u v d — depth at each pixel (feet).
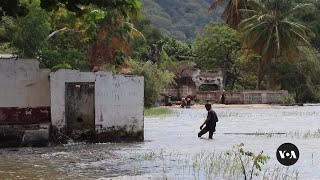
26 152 62.18
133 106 72.33
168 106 207.31
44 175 45.65
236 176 44.47
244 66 270.26
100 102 71.10
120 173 46.52
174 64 248.93
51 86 70.13
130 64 172.96
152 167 49.78
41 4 53.67
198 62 282.36
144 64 173.78
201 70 262.26
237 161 51.88
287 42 225.15
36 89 73.31
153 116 134.21
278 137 79.25
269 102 228.84
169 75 187.73
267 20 224.74
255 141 73.56
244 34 225.56
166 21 549.54
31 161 54.49
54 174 46.11
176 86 247.91
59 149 64.80
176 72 247.09
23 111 72.64
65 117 70.49
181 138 78.07
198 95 238.27
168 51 298.35
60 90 70.23
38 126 69.92
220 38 268.00
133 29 184.65
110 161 54.03
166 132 88.58
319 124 106.93
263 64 243.81
